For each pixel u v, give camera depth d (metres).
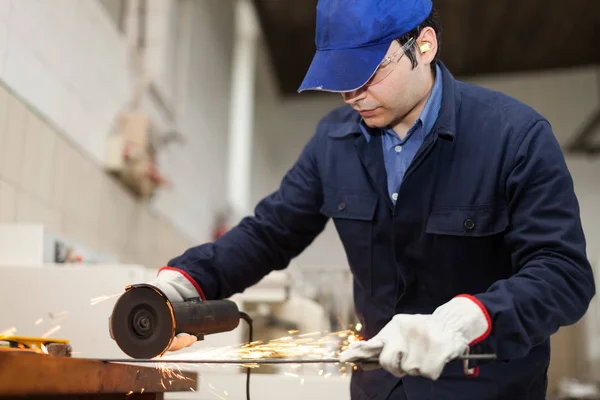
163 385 1.17
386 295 1.32
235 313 1.30
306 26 7.40
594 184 7.93
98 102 3.09
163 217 4.26
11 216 2.21
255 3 6.90
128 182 3.45
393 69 1.19
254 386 2.02
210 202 5.70
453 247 1.24
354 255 1.35
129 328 1.11
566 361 5.20
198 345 2.01
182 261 1.33
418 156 1.24
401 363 0.94
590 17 7.15
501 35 7.59
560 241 1.10
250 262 1.39
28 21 2.32
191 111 4.93
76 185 2.81
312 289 2.52
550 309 1.05
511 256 1.21
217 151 5.98
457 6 6.99
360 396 1.29
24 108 2.29
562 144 8.22
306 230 1.46
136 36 3.87
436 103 1.28
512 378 1.19
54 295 1.80
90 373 0.88
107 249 3.23
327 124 1.45
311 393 2.02
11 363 0.73
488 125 1.24
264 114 7.93
